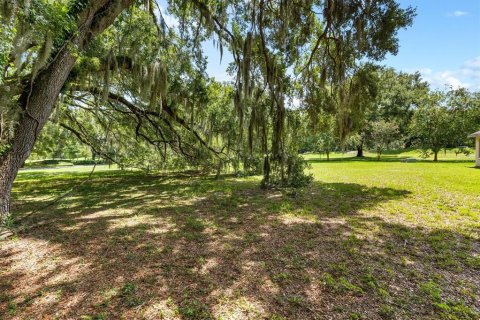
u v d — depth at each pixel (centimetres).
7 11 295
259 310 235
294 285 277
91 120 1319
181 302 247
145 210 618
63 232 449
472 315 222
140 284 279
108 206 668
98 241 405
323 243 396
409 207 615
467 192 768
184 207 648
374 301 246
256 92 720
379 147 2500
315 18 711
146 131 1268
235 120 947
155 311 233
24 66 471
